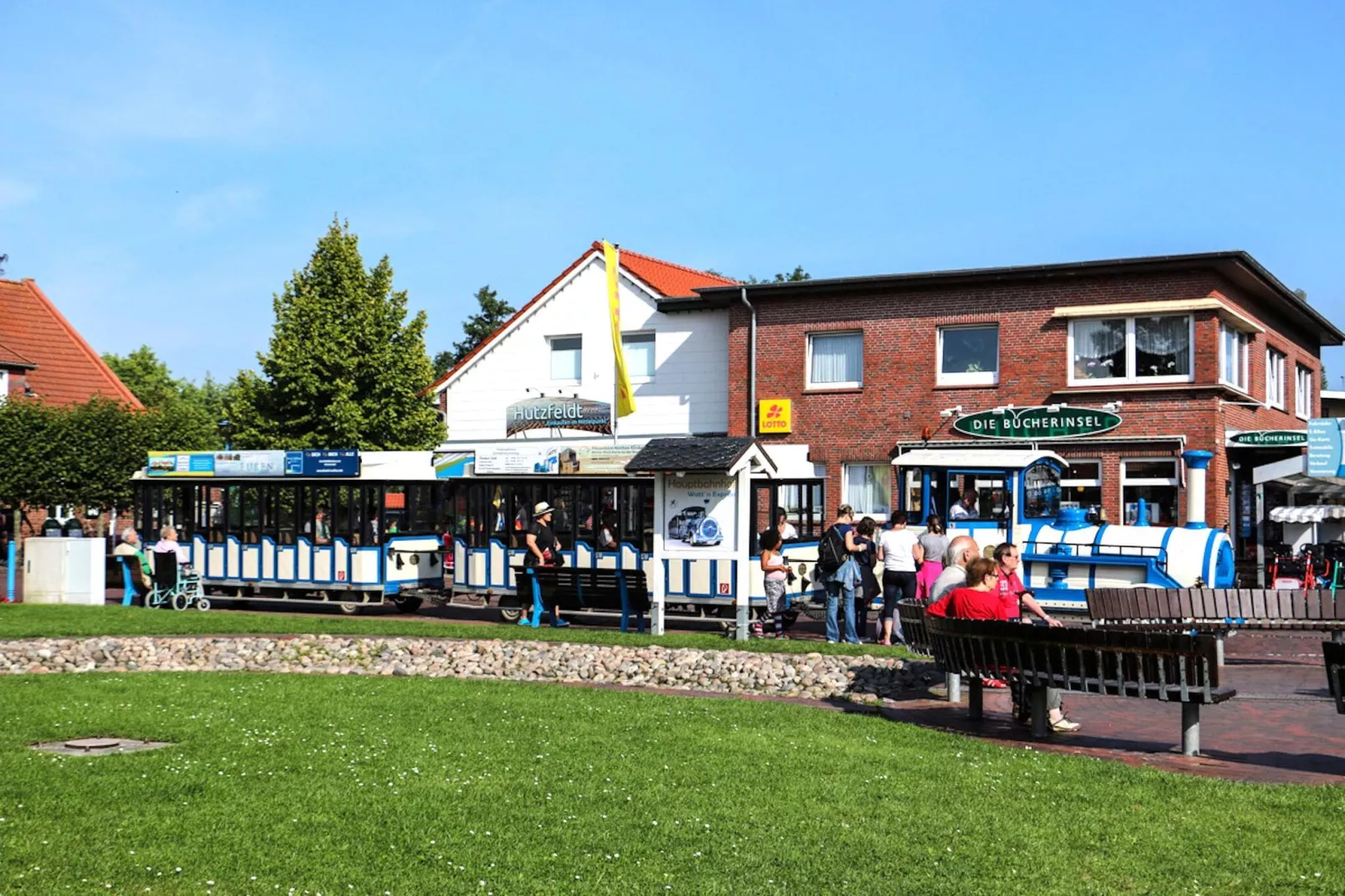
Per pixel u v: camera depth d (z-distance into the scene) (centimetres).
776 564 2075
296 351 4088
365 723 1238
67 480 3622
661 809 879
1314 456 2383
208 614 2302
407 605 2677
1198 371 2742
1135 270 2789
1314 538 3231
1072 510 2080
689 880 723
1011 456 2105
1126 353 2831
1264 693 1440
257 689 1500
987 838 803
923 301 3044
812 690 1555
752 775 987
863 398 3111
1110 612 1647
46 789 929
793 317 3216
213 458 2767
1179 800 898
